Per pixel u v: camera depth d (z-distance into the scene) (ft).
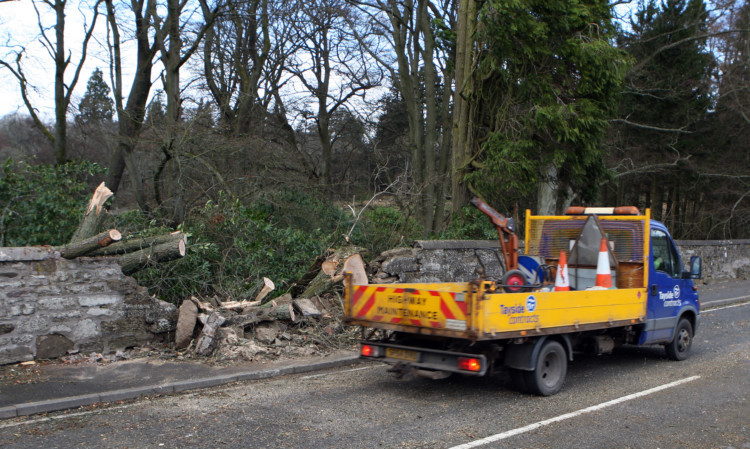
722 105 95.04
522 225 61.46
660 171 93.04
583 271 28.91
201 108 53.26
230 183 50.11
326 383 24.67
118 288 27.76
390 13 65.36
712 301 52.95
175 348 28.04
